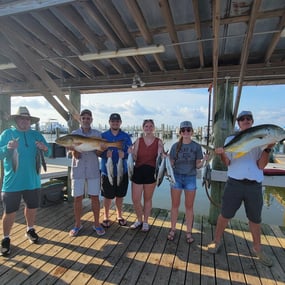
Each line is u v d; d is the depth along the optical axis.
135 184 3.09
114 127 3.08
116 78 3.92
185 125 2.75
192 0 1.99
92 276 2.20
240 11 2.19
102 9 2.08
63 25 2.56
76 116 3.69
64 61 3.60
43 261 2.43
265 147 2.21
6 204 2.54
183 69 3.53
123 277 2.19
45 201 4.11
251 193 2.34
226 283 2.13
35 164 2.71
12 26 2.43
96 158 2.97
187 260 2.48
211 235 3.07
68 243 2.81
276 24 2.45
